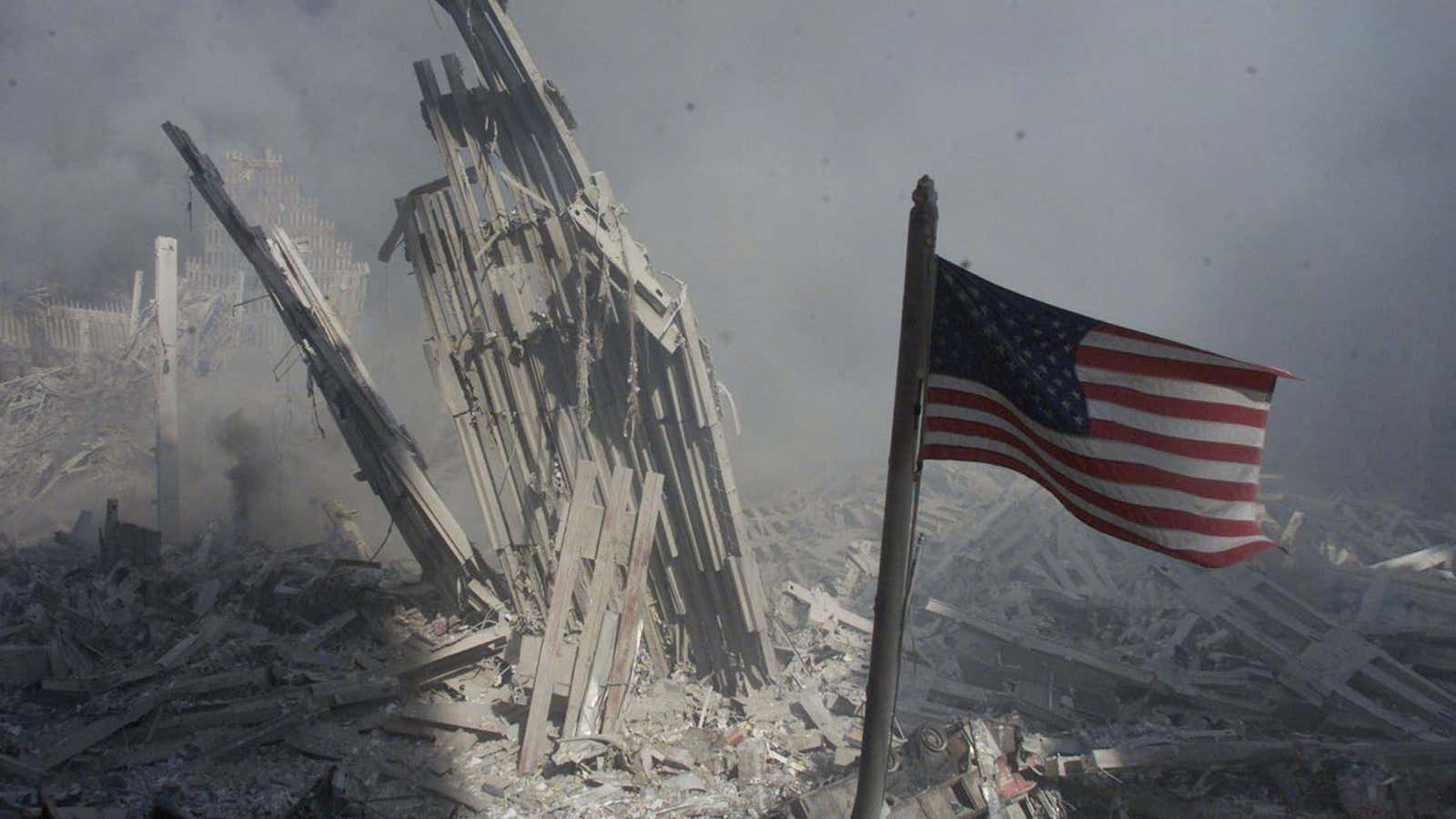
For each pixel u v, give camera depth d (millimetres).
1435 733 13594
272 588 16766
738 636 15672
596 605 14031
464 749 13359
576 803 12258
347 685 13797
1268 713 14195
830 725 14070
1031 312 4730
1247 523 4570
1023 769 12039
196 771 12258
